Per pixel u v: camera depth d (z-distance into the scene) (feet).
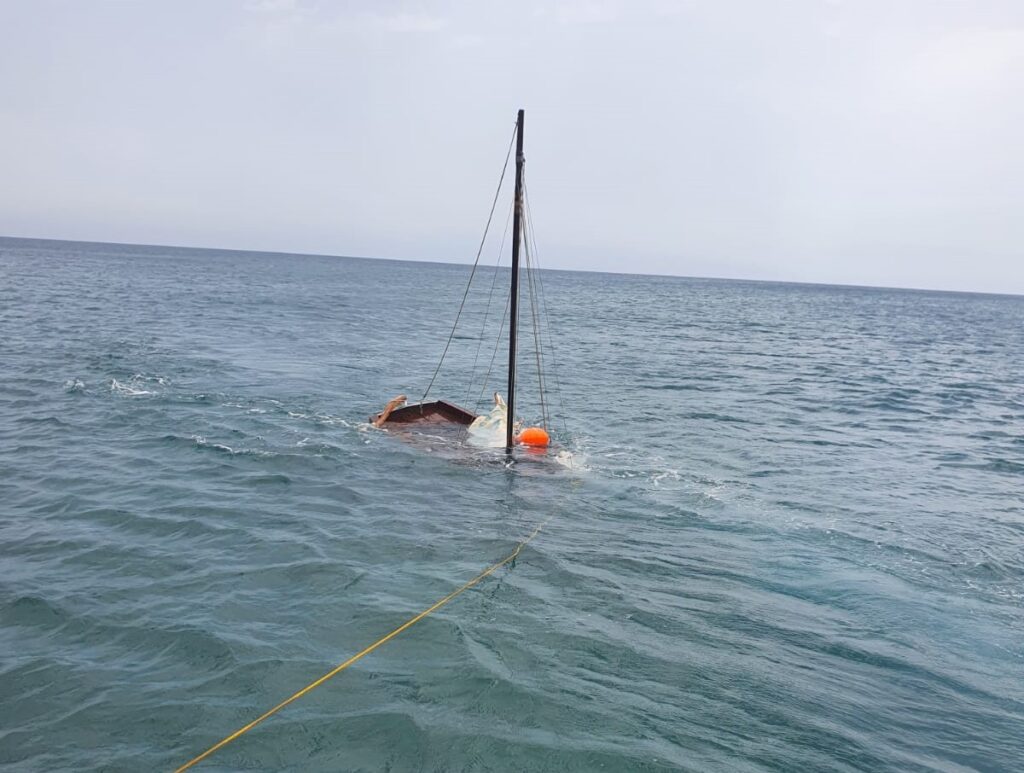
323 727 20.83
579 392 85.71
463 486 46.29
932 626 30.30
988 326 306.96
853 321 283.18
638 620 28.89
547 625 27.89
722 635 28.07
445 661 24.70
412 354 110.63
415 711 21.71
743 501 46.44
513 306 51.85
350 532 36.78
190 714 21.25
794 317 284.82
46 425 54.85
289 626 26.71
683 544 38.27
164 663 23.89
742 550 37.88
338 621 27.25
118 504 39.09
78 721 20.84
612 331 172.14
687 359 125.08
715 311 294.87
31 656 24.06
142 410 60.90
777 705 23.31
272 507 39.83
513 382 53.36
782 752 20.88
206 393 69.21
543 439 55.98
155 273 322.34
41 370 75.46
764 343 165.27
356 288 311.88
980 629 30.35
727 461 56.90
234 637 25.66
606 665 25.09
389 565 32.94
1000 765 21.13
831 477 53.78
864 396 94.99
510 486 47.01
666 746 20.71
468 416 62.69
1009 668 27.20
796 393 94.12
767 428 70.79
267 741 20.15
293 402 67.82
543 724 21.38
